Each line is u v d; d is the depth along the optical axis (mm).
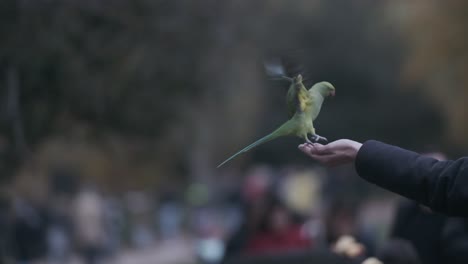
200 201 42969
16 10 8203
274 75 4441
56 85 8562
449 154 26703
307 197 33125
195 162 38812
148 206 45312
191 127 10539
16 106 8336
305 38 14539
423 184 3863
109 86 8875
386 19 32281
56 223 28156
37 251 18984
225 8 10086
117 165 10516
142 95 9273
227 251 10961
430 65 25438
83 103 8711
